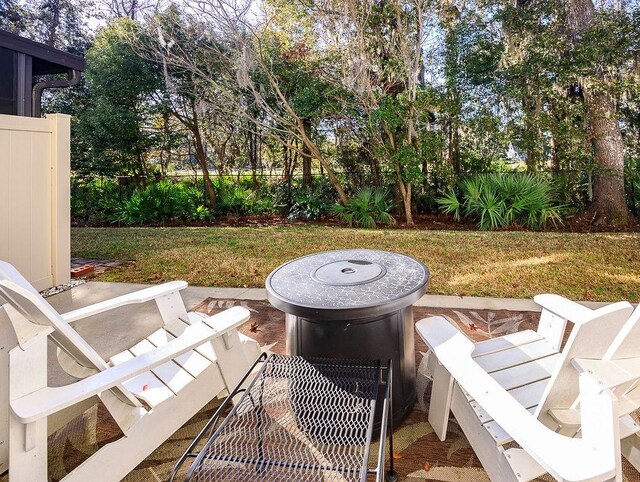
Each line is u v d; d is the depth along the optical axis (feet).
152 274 16.14
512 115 25.90
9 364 4.73
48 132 14.11
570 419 4.72
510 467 4.97
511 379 6.02
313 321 6.50
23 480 4.83
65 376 8.67
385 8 24.58
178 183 33.63
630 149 26.43
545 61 24.09
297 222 29.60
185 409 6.57
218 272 16.22
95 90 30.60
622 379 4.12
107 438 6.97
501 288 13.70
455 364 5.31
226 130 32.83
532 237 21.15
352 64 25.04
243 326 11.14
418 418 7.36
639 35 22.84
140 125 31.83
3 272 4.98
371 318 6.37
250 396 5.42
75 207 30.58
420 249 19.01
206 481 5.50
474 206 25.99
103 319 11.80
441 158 27.48
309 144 28.40
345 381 5.59
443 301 12.64
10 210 13.00
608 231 23.85
